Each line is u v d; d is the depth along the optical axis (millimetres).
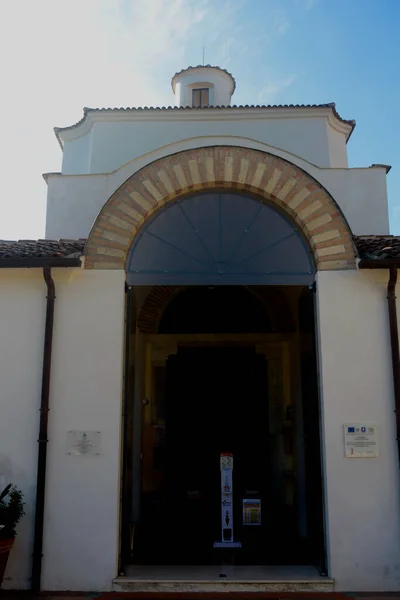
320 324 6711
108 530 6289
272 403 10055
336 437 6445
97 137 12453
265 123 12719
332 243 6918
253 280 7086
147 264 7102
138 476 9234
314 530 6918
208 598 6035
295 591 6168
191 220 7270
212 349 10523
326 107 12742
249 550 7809
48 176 10391
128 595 6102
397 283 6785
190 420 10258
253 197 7316
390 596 6012
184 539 8453
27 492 6402
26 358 6719
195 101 17016
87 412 6555
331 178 10422
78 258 6633
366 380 6566
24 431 6539
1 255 6730
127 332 6980
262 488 9727
